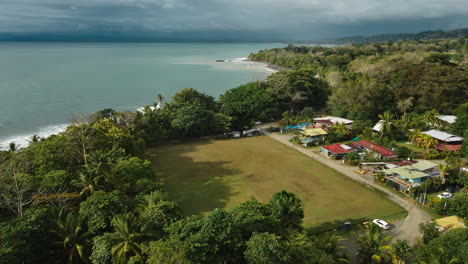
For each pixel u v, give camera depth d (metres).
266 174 64.75
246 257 26.53
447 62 128.88
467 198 44.47
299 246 29.55
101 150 52.72
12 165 47.25
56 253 31.92
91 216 33.66
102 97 139.38
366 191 56.66
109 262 28.52
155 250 25.48
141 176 50.12
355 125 89.19
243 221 30.45
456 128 80.62
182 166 69.19
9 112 108.31
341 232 43.34
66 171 46.62
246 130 100.81
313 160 73.19
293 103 122.69
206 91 162.75
